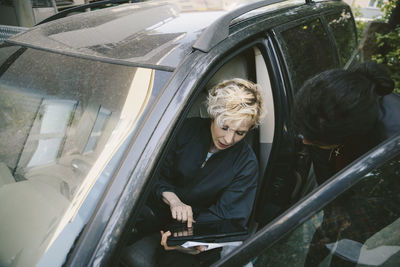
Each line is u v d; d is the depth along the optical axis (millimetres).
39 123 1202
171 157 1464
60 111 1190
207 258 1303
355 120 871
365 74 929
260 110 1288
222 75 1554
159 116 1031
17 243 920
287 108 1644
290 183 1783
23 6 3664
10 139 1191
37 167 1096
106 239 862
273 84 1580
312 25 1993
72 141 1113
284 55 1633
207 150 1420
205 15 1537
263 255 853
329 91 867
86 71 1254
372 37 4730
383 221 852
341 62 2340
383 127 960
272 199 1760
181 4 1694
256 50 1557
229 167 1414
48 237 911
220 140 1334
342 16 2510
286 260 849
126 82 1159
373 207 865
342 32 2453
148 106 1072
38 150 1142
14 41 1552
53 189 1021
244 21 1449
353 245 844
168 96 1060
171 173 1487
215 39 1191
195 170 1429
